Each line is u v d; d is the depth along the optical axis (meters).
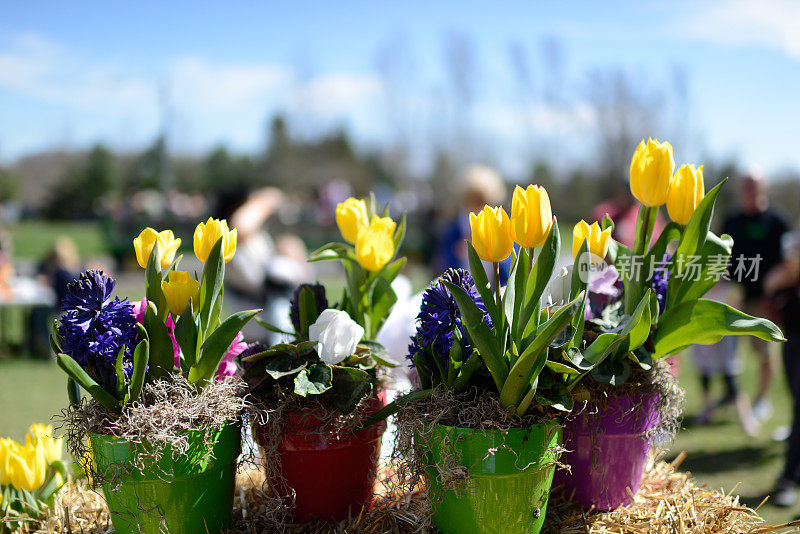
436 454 1.09
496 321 1.08
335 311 1.11
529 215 1.05
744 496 2.48
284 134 24.03
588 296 1.18
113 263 10.84
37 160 31.95
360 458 1.16
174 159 28.20
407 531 1.15
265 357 1.12
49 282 5.54
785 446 3.06
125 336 1.06
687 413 3.69
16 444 1.21
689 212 1.11
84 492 1.23
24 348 5.37
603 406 1.14
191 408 1.06
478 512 1.09
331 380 1.10
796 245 2.54
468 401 1.09
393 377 1.21
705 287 1.12
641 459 1.18
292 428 1.12
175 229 11.00
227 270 2.17
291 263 2.25
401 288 1.54
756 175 2.74
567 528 1.15
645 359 1.11
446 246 3.30
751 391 4.19
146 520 1.08
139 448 1.05
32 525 1.19
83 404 1.10
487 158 18.88
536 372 1.05
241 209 2.26
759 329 1.06
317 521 1.15
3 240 5.54
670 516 1.17
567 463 1.17
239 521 1.17
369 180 24.72
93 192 28.73
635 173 1.11
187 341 1.08
